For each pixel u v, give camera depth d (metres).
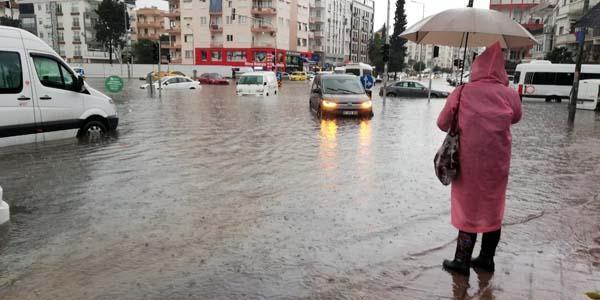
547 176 8.18
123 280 3.83
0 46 9.60
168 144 10.77
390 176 7.85
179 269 4.05
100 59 98.50
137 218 5.43
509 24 4.23
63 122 10.83
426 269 4.08
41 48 10.36
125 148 10.16
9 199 6.21
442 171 3.68
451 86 55.44
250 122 15.45
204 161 8.87
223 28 81.12
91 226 5.15
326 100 16.77
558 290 3.70
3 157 9.02
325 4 97.81
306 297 3.57
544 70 33.03
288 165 8.62
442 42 5.33
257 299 3.53
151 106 21.53
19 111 9.95
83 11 95.81
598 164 9.38
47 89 10.45
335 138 12.14
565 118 20.02
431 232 5.07
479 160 3.55
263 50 79.06
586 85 24.66
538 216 5.75
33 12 99.00
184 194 6.50
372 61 101.12
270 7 78.75
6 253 4.38
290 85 53.66
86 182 7.13
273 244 4.66
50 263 4.16
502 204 3.70
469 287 3.74
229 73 70.38
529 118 19.84
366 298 3.56
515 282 3.84
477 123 3.51
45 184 7.00
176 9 85.81
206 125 14.45
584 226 5.37
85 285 3.73
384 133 13.34
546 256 4.43
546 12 68.31
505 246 4.68
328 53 102.69
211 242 4.70
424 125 15.52
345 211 5.81
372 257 4.36
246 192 6.65
